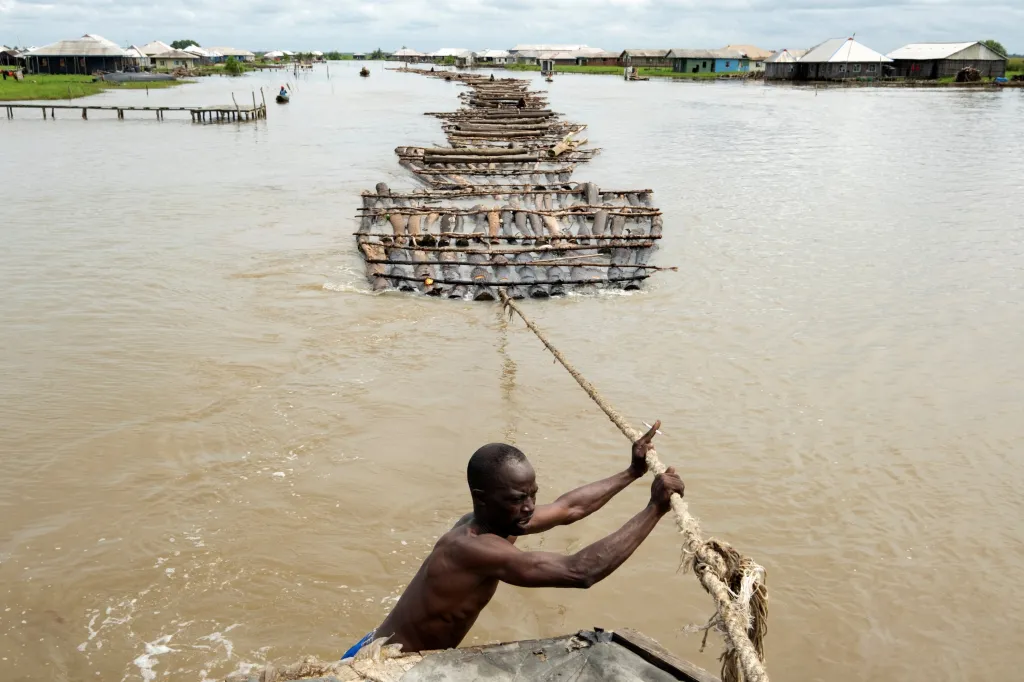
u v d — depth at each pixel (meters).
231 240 15.17
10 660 4.84
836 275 12.90
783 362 9.36
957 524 6.26
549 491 6.62
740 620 2.85
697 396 8.46
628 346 9.92
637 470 3.81
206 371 9.01
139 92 66.69
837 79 88.44
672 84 89.38
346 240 15.28
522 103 45.91
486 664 3.18
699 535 3.17
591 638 3.33
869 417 7.97
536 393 8.54
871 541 6.06
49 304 11.34
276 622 5.21
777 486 6.77
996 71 85.12
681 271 13.27
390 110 51.22
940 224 16.34
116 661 4.86
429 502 6.55
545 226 15.48
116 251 14.25
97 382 8.69
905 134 34.53
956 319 10.76
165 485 6.73
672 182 22.34
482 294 11.78
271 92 71.44
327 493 6.64
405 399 8.37
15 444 7.35
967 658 4.96
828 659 4.96
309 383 8.74
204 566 5.72
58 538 6.01
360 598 5.45
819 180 22.19
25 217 17.05
